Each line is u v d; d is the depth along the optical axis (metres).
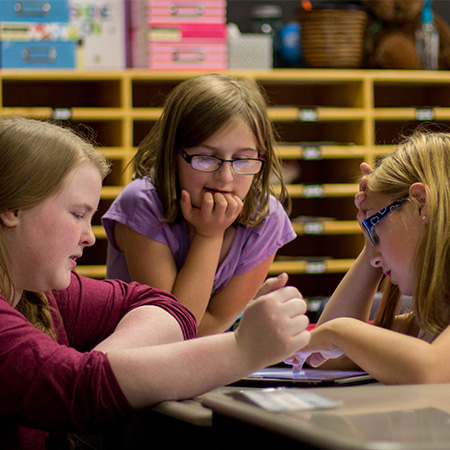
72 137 1.31
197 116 1.97
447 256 1.50
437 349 1.30
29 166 1.21
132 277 2.18
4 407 1.12
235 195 2.05
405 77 5.21
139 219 2.13
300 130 5.67
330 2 5.55
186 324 1.47
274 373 1.56
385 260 1.63
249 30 5.66
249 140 2.00
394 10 5.24
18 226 1.22
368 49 5.36
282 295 1.17
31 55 4.66
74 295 1.50
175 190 2.10
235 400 0.96
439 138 1.63
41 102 5.22
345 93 5.34
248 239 2.24
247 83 2.14
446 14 5.96
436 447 0.74
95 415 1.11
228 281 2.29
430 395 0.98
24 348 1.12
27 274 1.24
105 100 5.07
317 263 5.06
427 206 1.53
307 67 5.18
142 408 1.12
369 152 5.13
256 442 0.89
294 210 5.69
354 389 1.02
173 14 4.79
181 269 2.11
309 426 0.82
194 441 1.01
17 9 4.63
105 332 1.50
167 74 4.80
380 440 0.76
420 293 1.51
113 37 4.85
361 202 1.71
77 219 1.27
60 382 1.10
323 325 1.49
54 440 1.29
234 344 1.15
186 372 1.12
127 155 4.77
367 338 1.37
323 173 5.71
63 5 4.69
